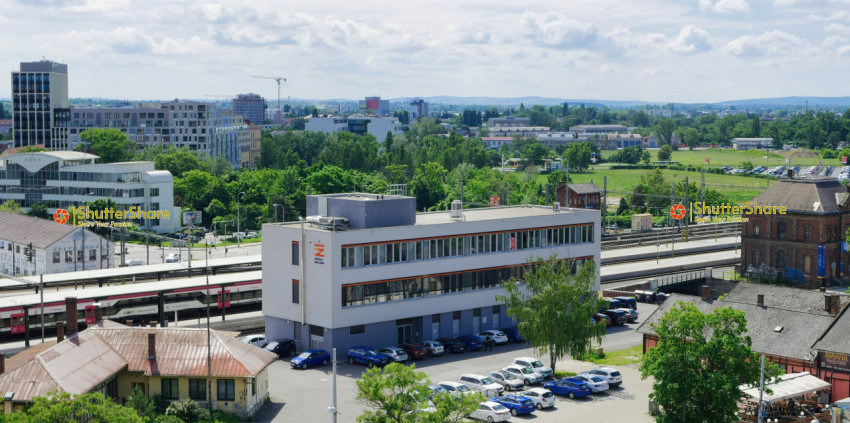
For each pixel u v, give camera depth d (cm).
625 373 9912
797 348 9088
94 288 12488
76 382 7625
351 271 10462
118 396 8356
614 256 17512
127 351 8494
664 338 7425
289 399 8856
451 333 11475
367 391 6800
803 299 11088
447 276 11362
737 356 7275
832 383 8744
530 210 13388
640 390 9212
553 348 9731
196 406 7950
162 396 8238
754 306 9912
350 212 10969
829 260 16550
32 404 7294
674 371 7288
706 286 10338
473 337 11031
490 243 11744
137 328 8825
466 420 8119
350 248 10444
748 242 17325
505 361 10381
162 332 8706
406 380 6838
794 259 16725
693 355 7244
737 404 8019
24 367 7656
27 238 17400
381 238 10719
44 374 7575
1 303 10994
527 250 12106
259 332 12075
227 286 12581
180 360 8356
